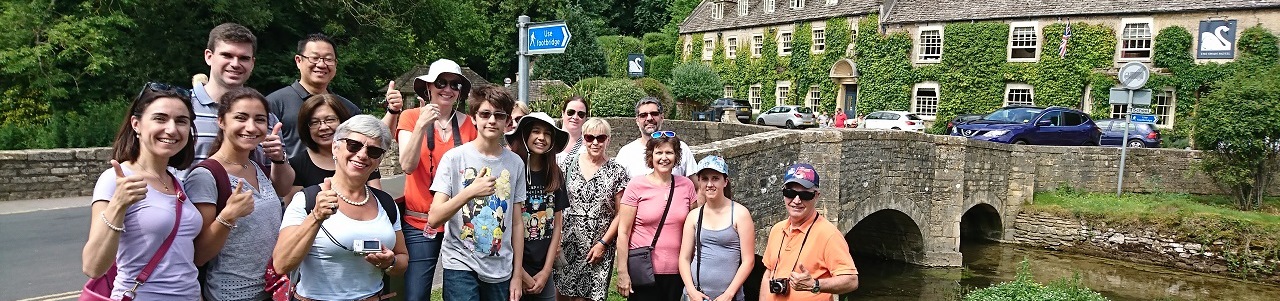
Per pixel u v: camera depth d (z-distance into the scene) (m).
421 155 4.43
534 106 20.94
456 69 4.54
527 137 4.61
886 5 30.20
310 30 20.23
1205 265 15.71
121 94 16.80
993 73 27.59
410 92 19.84
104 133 12.97
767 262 4.93
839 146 13.17
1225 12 23.78
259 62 18.97
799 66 33.41
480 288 4.34
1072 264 16.56
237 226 3.48
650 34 50.75
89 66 15.00
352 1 20.34
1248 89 16.61
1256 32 23.28
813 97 33.19
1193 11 24.17
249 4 17.23
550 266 4.70
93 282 3.04
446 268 4.29
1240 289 14.48
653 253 5.15
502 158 4.33
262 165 3.95
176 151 3.16
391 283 4.61
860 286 15.07
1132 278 15.29
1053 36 26.41
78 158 11.35
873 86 30.30
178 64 17.53
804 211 4.67
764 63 35.31
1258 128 16.28
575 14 43.34
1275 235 14.89
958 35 28.12
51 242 8.09
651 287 5.18
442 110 4.56
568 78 42.50
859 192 14.26
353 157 3.48
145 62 17.03
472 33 27.12
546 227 4.66
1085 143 21.61
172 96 3.14
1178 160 19.38
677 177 5.29
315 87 4.49
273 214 3.66
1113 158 19.31
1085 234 17.56
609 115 21.88
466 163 4.20
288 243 3.30
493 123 4.18
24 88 15.04
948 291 14.59
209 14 17.73
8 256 7.44
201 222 3.28
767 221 11.14
